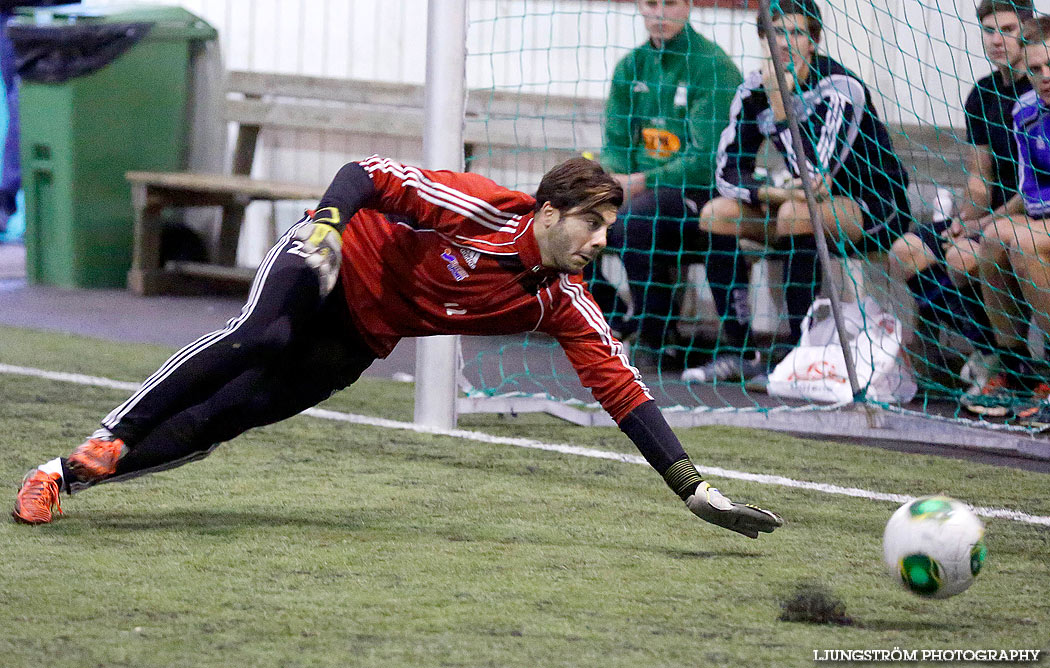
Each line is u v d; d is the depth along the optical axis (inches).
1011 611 266.4
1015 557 317.1
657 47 626.8
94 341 656.4
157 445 307.7
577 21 772.0
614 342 302.7
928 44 634.8
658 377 611.2
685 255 650.8
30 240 874.8
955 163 586.9
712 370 597.6
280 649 226.7
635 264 641.6
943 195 592.1
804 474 418.9
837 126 543.8
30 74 853.2
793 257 597.6
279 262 295.7
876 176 567.5
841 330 505.0
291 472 393.4
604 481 395.2
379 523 331.0
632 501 368.2
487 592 268.5
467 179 285.6
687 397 561.9
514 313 295.9
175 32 877.2
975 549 249.1
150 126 882.1
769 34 498.0
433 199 281.6
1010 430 490.9
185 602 254.4
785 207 578.2
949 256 543.5
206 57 903.1
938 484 409.1
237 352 297.1
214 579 272.1
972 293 560.7
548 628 243.8
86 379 547.5
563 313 297.1
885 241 575.8
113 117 863.7
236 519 329.7
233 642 230.1
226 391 303.9
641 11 620.4
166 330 701.9
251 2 893.2
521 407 497.4
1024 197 522.0
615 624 248.1
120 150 871.1
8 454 403.5
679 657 228.4
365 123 840.3
